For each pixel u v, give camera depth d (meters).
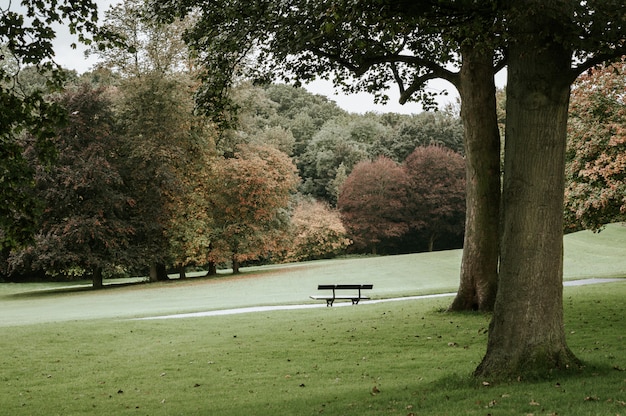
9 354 13.96
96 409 9.21
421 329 14.57
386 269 39.38
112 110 41.09
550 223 8.44
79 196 38.03
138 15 13.80
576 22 8.06
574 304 17.30
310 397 8.97
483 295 16.42
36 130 8.82
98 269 40.44
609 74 24.50
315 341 14.07
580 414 6.22
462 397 7.70
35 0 8.85
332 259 62.88
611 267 35.22
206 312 21.78
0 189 8.82
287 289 32.47
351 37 11.98
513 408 6.77
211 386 10.45
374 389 8.88
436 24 10.14
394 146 72.12
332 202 69.88
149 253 40.34
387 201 64.25
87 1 9.09
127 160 39.53
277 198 45.66
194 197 41.53
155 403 9.41
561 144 8.50
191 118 39.06
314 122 79.62
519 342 8.42
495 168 16.27
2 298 37.25
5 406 9.55
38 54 8.87
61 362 13.11
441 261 41.41
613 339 11.72
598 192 24.17
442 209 63.88
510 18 8.59
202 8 13.23
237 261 46.56
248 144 47.31
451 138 72.56
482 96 15.92
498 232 16.44
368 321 16.50
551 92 8.36
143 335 16.31
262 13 11.70
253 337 15.22
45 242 36.12
